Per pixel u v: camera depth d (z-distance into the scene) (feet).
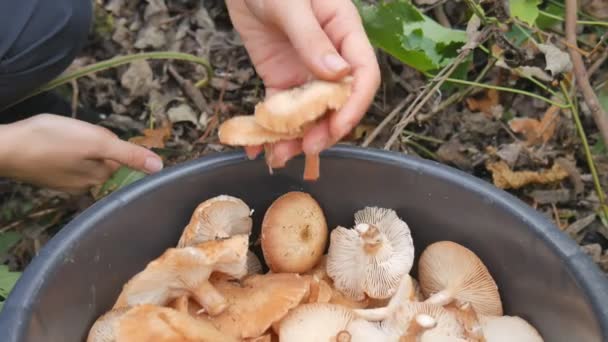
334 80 1.73
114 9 3.12
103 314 1.88
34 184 2.48
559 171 2.54
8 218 2.53
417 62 2.34
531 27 2.32
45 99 2.66
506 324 1.85
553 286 1.78
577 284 1.70
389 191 2.01
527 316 1.89
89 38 3.04
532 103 2.76
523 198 2.56
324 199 2.05
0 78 2.32
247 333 1.82
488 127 2.70
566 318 1.75
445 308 1.84
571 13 2.26
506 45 2.33
